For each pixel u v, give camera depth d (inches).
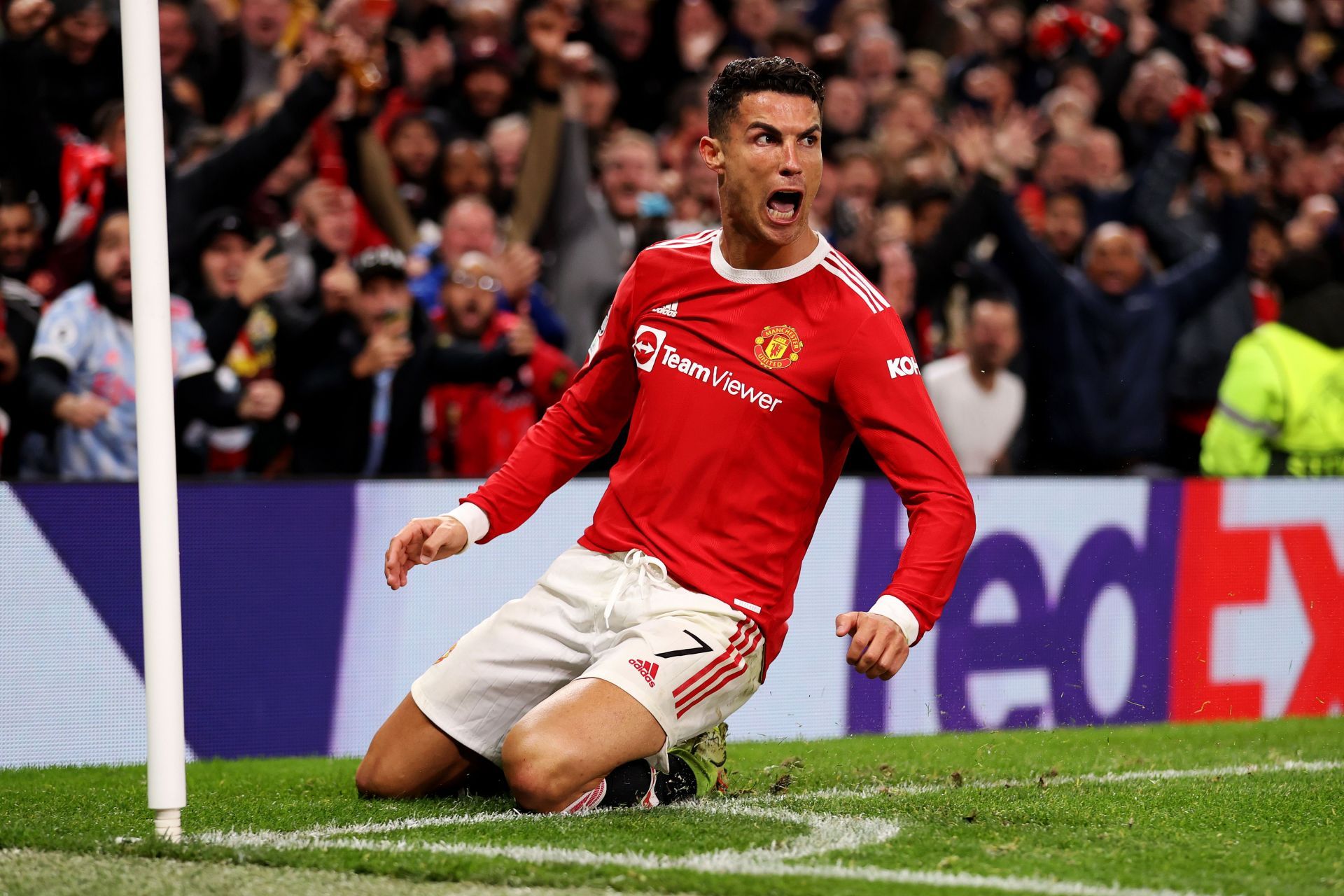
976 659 629.0
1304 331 805.9
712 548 361.7
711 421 361.1
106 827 338.3
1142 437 847.7
